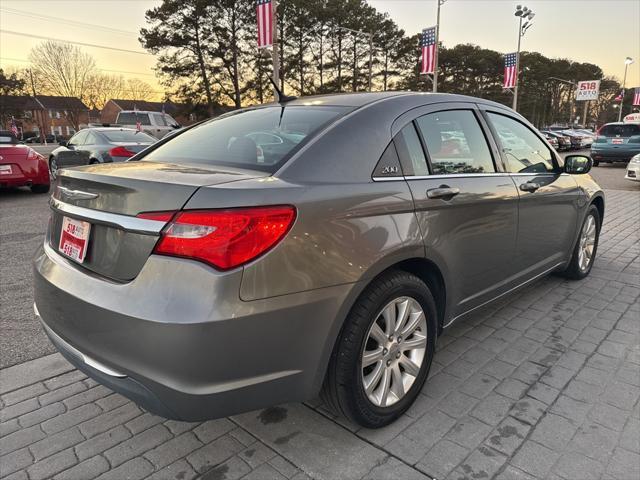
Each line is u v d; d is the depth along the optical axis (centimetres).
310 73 4366
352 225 201
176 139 293
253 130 254
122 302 177
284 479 203
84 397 266
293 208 183
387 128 237
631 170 1111
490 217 282
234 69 3888
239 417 246
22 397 265
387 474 205
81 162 1015
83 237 208
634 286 435
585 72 7719
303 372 193
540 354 310
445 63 5938
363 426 229
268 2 1606
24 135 6500
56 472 209
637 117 2616
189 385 172
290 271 181
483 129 302
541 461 212
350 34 4350
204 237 169
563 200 372
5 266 491
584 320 362
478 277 287
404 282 226
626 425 236
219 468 211
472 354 311
